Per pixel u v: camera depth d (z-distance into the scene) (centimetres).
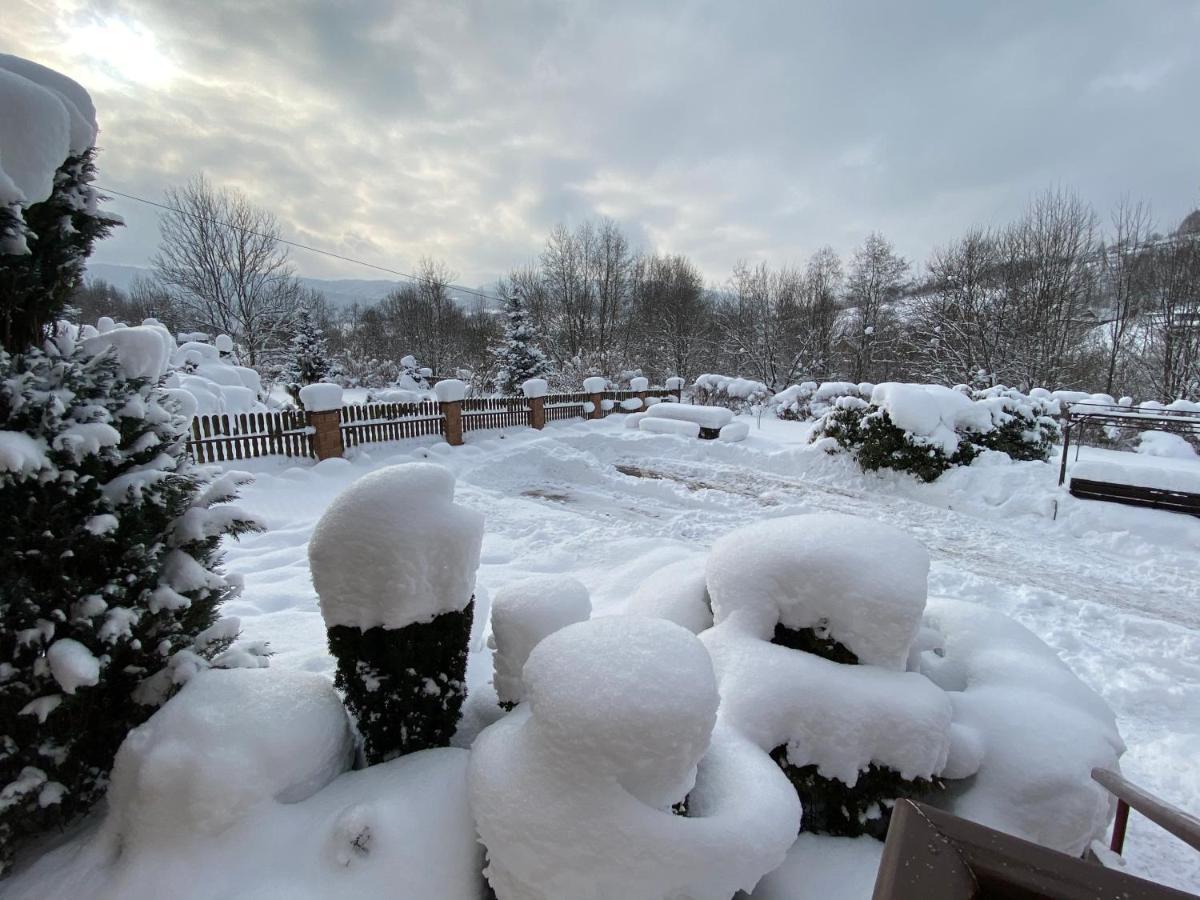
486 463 1216
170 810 198
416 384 2970
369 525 232
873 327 3331
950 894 92
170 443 255
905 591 252
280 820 208
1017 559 750
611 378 2631
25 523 203
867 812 240
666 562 496
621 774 169
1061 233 2419
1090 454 1227
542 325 3744
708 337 3794
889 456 1077
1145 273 2370
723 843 175
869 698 238
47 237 222
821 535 278
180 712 217
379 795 218
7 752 202
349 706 259
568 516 850
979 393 1272
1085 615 575
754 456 1315
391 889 191
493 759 191
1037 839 236
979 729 260
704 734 177
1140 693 438
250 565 627
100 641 216
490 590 556
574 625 205
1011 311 2462
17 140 198
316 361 2559
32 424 209
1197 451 1277
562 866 168
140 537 230
